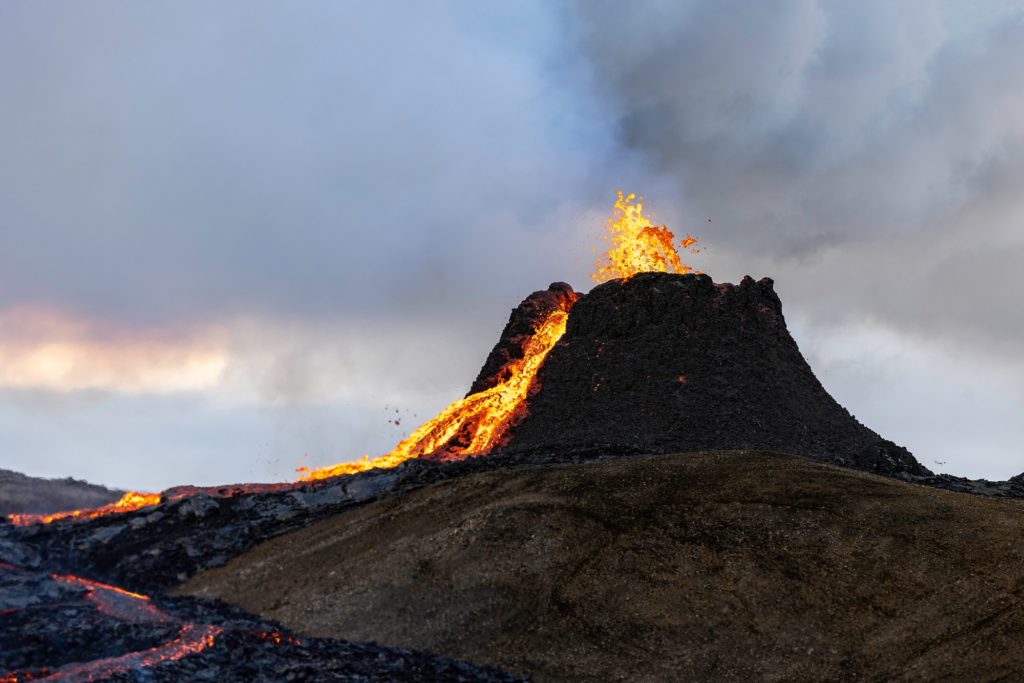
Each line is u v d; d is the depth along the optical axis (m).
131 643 29.25
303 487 49.66
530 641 32.31
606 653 31.31
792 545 33.94
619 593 33.47
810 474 38.19
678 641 31.31
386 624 33.66
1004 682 27.61
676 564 34.16
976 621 29.67
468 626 33.19
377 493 47.06
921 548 32.62
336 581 36.62
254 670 27.73
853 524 34.25
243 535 43.75
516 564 35.31
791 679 29.16
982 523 33.22
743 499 36.66
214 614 35.25
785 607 31.72
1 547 40.34
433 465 50.34
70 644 28.92
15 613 31.34
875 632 30.20
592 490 38.84
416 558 36.47
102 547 43.41
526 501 38.50
